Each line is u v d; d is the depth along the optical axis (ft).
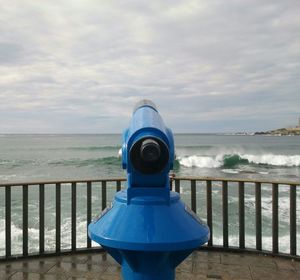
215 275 12.38
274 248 14.08
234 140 360.69
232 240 27.14
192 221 6.18
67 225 31.48
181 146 206.59
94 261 13.75
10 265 13.37
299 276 12.35
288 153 158.71
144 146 5.42
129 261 5.92
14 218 35.24
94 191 50.21
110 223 5.99
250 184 58.39
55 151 174.19
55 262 13.66
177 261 6.30
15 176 84.23
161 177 6.05
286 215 35.45
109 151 171.22
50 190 53.98
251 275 12.41
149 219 5.81
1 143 300.81
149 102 7.43
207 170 96.78
